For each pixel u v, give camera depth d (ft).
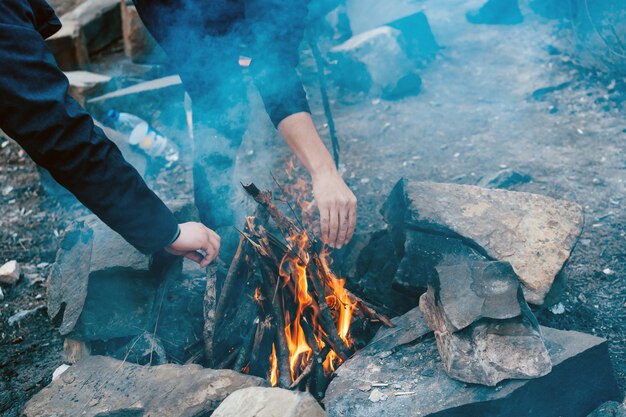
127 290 7.70
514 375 5.87
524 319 6.13
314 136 6.86
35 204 12.92
